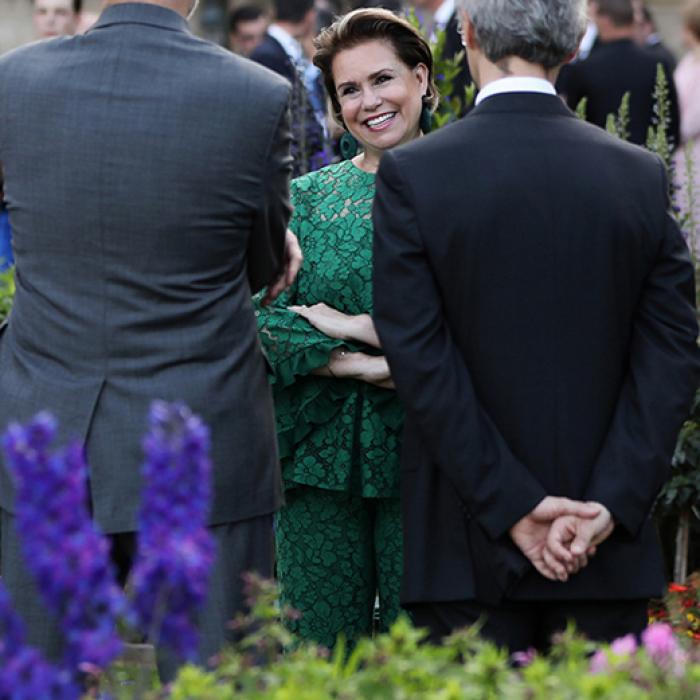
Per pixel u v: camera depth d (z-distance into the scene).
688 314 4.95
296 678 4.08
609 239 4.83
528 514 4.77
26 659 3.47
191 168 4.93
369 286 5.77
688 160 8.20
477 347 4.83
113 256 4.96
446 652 4.22
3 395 5.10
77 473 3.58
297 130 9.20
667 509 7.54
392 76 5.84
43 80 5.01
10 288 7.90
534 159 4.84
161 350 4.99
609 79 11.46
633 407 4.88
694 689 4.00
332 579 5.98
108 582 3.57
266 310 5.83
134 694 4.31
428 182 4.82
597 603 4.95
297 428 5.82
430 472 5.01
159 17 5.07
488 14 4.89
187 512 3.64
